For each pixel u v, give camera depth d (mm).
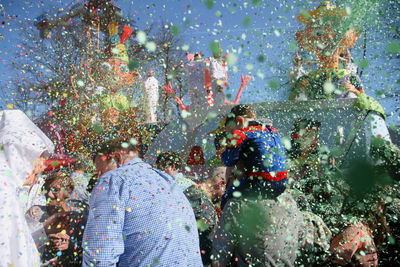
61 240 2480
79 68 5105
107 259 1762
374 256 2371
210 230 2893
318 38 3670
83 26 5375
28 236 1716
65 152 4707
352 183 2602
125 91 5324
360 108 3807
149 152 4480
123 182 1938
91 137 4656
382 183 2559
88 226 1830
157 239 1874
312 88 4148
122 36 5246
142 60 4738
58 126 4840
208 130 4250
